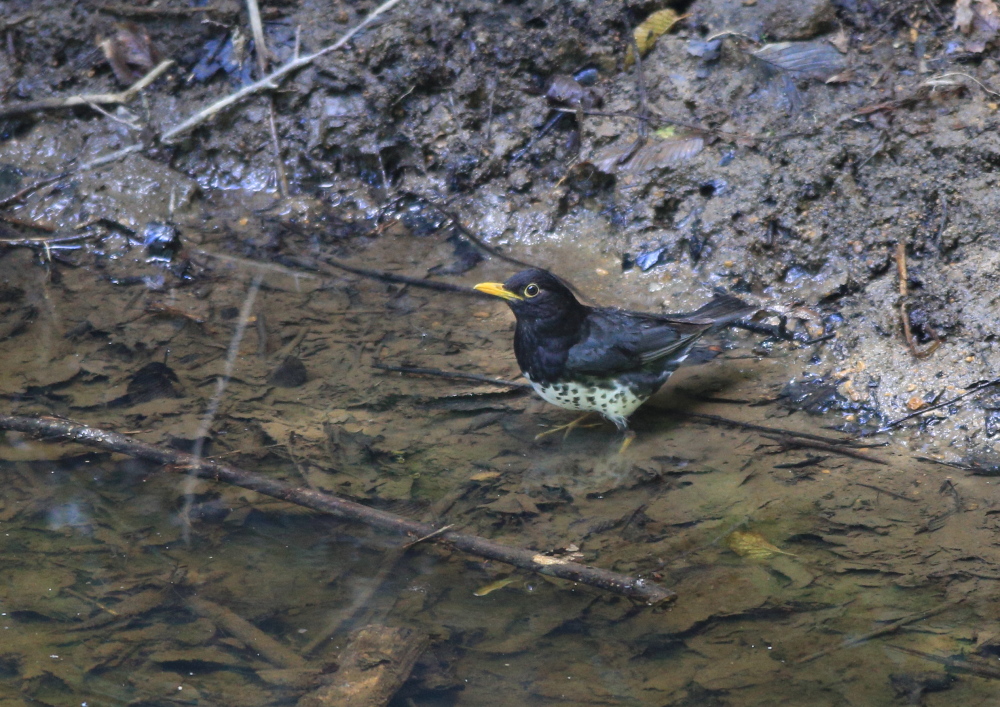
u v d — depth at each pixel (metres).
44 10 14.67
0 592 7.59
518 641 7.04
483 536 8.09
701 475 8.84
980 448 9.12
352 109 13.54
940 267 10.64
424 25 13.63
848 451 9.13
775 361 10.45
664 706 6.43
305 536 8.16
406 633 7.12
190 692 6.67
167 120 14.00
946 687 6.45
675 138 12.38
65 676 6.83
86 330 11.08
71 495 8.64
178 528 8.26
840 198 11.38
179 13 14.45
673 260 11.76
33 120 14.05
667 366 9.34
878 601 7.27
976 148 11.16
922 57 12.33
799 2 12.80
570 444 9.34
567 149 12.99
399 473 8.88
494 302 11.55
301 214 13.27
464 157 13.20
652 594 7.33
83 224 13.02
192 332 11.05
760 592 7.41
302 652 7.00
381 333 11.00
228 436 9.30
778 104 12.34
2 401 9.78
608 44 13.34
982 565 7.58
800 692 6.48
